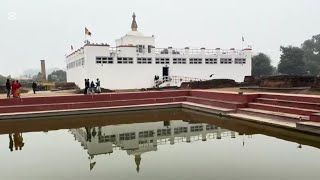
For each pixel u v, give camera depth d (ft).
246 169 25.88
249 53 124.67
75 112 61.77
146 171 25.98
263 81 87.45
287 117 44.62
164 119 55.98
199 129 46.19
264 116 49.32
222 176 24.17
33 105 60.29
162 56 109.70
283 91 73.31
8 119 56.18
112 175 25.04
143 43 116.37
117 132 45.42
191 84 96.02
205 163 28.07
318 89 64.13
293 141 36.35
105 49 99.91
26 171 26.48
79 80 112.98
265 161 28.14
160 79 109.29
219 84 97.96
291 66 195.93
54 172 26.09
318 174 24.14
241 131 43.21
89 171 26.30
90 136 42.88
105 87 100.89
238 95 58.49
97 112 63.52
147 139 40.34
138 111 66.39
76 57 119.34
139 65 106.11
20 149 34.99
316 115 38.99
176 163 28.30
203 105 65.62
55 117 58.95
